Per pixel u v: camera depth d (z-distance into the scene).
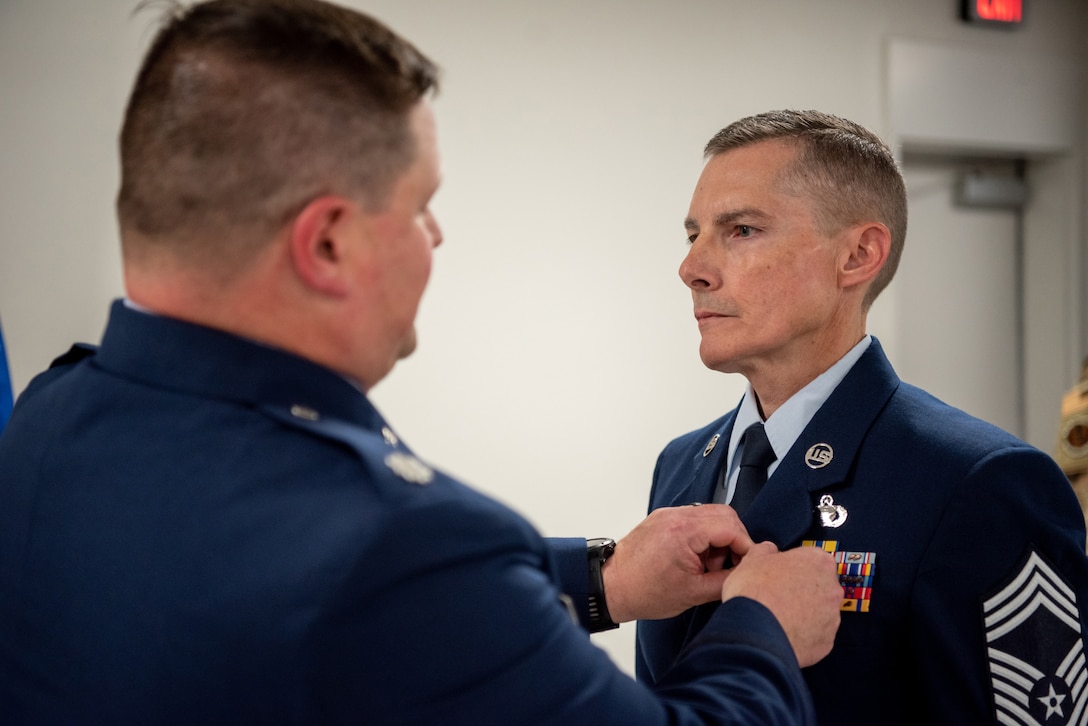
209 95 0.69
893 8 2.97
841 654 0.96
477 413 2.66
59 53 2.36
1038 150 3.13
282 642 0.61
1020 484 0.95
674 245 2.81
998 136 3.06
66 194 2.37
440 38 2.59
